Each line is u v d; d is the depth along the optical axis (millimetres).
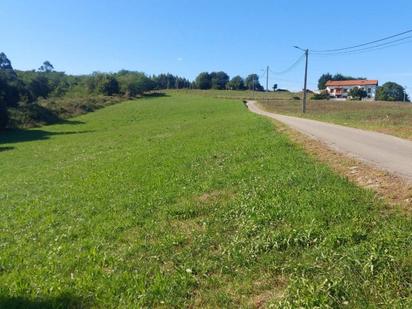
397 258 5477
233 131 26781
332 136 21125
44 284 6223
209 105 79125
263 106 85250
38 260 7434
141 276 6234
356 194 8398
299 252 6383
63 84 129500
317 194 8617
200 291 5695
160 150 20891
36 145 37219
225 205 9164
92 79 123562
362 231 6512
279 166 12344
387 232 6281
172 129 38250
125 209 10211
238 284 5738
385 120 35938
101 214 10055
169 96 119812
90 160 21812
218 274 6125
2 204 12750
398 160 13055
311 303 4902
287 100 110938
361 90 148875
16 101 65875
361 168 11344
